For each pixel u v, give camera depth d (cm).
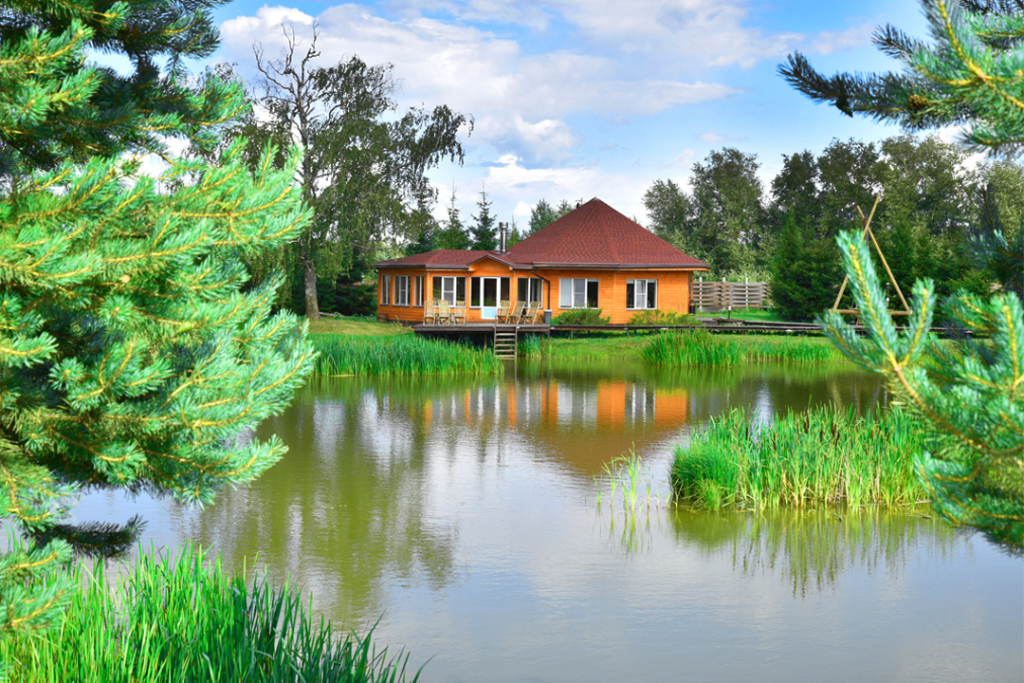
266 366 473
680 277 4128
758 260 7231
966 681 596
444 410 1914
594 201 4475
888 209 6556
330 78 4181
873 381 2564
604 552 891
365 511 1041
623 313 4044
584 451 1441
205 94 553
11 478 437
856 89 341
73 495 491
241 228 439
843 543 926
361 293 5103
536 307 3856
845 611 733
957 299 309
